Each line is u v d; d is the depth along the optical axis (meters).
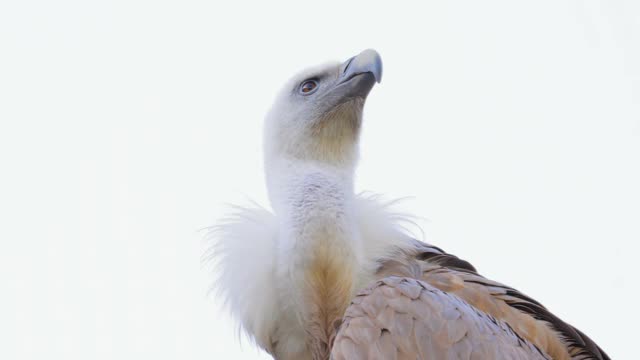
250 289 11.74
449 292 11.45
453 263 12.36
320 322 11.41
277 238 11.79
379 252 11.90
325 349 11.39
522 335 11.13
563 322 11.38
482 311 11.16
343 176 12.19
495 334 10.39
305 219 11.55
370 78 12.59
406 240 12.16
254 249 11.84
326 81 12.73
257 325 11.73
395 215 12.34
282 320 11.74
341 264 11.45
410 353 10.16
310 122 12.52
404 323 10.33
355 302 10.80
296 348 11.73
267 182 12.62
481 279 11.81
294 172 12.16
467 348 10.12
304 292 11.45
